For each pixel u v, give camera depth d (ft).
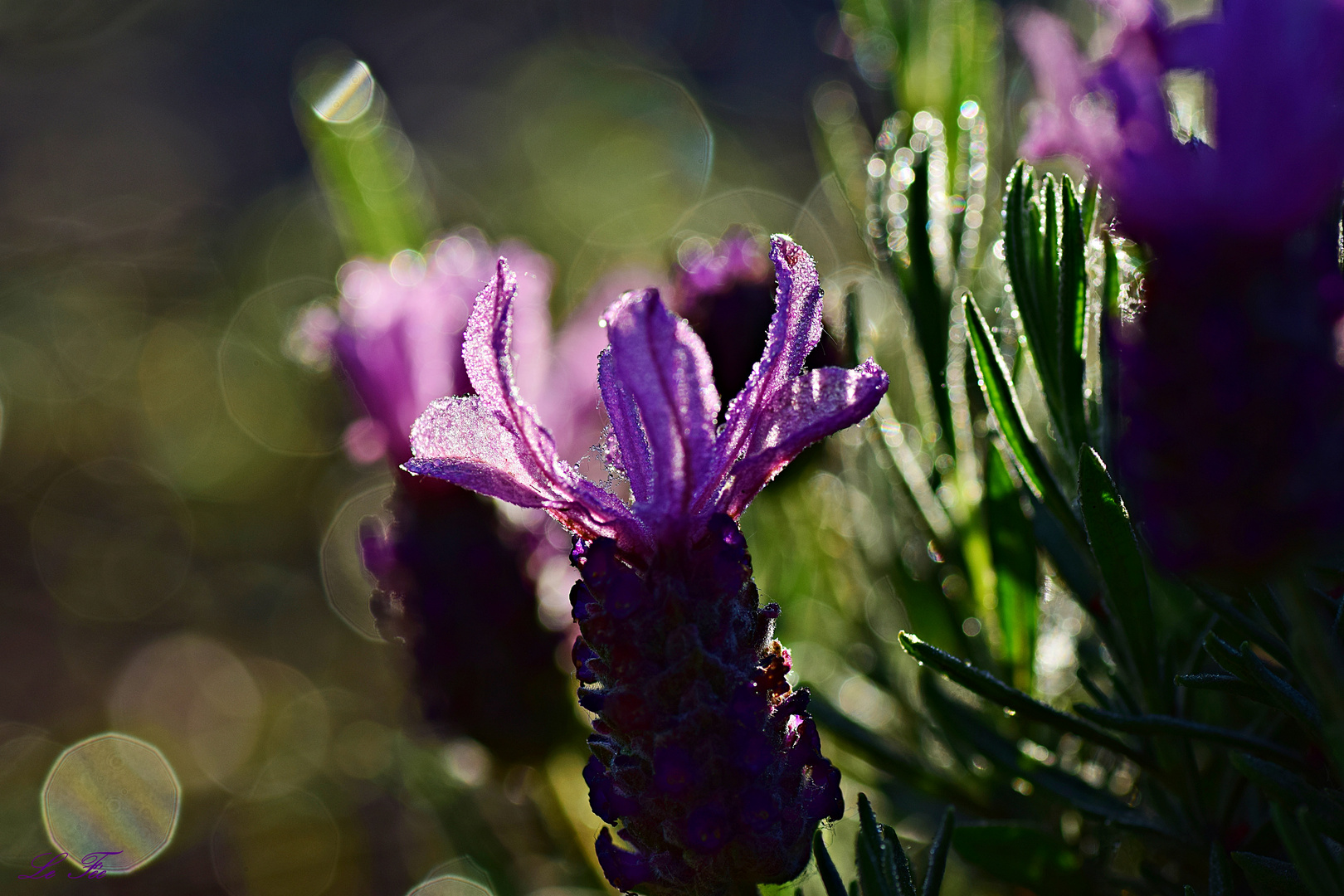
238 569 2.28
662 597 0.61
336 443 2.26
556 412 0.78
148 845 1.66
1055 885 0.68
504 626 0.79
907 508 0.76
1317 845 0.56
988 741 0.70
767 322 0.76
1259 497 0.54
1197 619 0.68
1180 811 0.66
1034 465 0.64
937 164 0.74
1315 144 0.54
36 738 1.98
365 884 1.58
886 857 0.60
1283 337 0.54
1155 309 0.55
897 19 0.76
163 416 2.57
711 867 0.61
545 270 0.79
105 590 2.28
